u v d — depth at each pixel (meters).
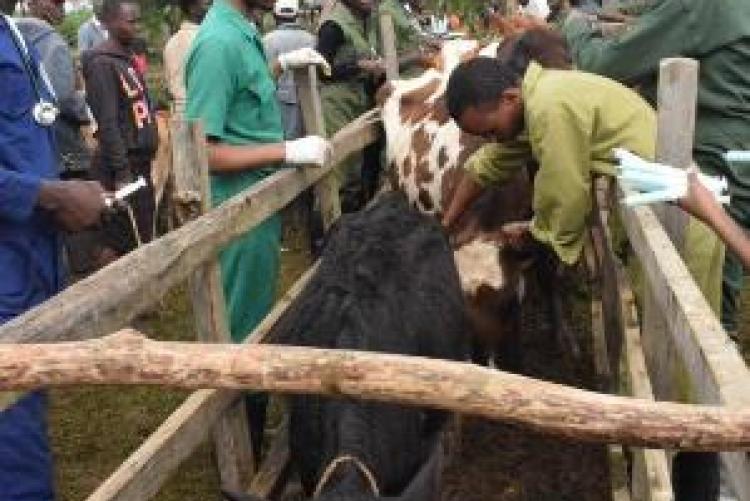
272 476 2.92
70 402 4.98
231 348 1.51
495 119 3.30
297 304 3.01
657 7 3.77
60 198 2.66
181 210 2.91
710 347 1.63
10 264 2.71
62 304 1.84
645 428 1.39
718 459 2.30
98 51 5.64
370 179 5.92
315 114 4.15
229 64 3.53
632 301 3.32
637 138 3.17
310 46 6.53
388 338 2.70
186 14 6.37
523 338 5.11
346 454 2.22
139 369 1.49
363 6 6.22
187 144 2.88
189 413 2.48
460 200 3.74
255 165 3.50
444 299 3.13
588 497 3.84
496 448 4.20
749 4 3.72
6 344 1.52
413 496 1.94
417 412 2.60
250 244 3.63
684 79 2.58
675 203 2.37
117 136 5.58
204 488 4.11
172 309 6.10
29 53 2.86
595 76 3.31
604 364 3.86
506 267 3.79
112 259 6.03
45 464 2.81
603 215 4.29
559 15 6.78
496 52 4.54
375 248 3.10
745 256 2.21
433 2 8.45
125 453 4.44
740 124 3.79
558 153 3.15
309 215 5.97
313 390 1.49
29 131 2.78
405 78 6.15
